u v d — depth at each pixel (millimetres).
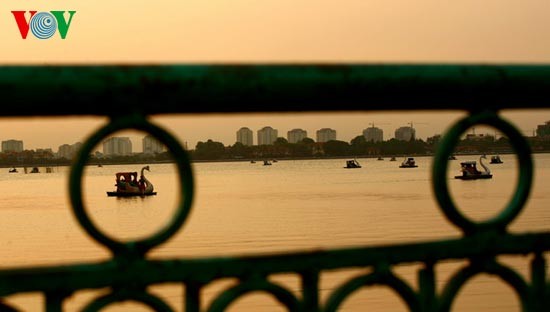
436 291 2746
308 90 2480
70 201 2289
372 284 2627
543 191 112312
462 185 140250
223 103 2414
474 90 2686
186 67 2381
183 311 2436
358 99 2553
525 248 2824
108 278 2326
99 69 2291
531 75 2744
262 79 2426
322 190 147125
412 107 2662
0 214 105625
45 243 67500
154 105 2354
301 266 2539
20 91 2205
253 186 179000
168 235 2383
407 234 66688
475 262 2783
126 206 112438
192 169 2422
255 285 2479
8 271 2252
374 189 145750
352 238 65375
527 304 2871
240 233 71375
